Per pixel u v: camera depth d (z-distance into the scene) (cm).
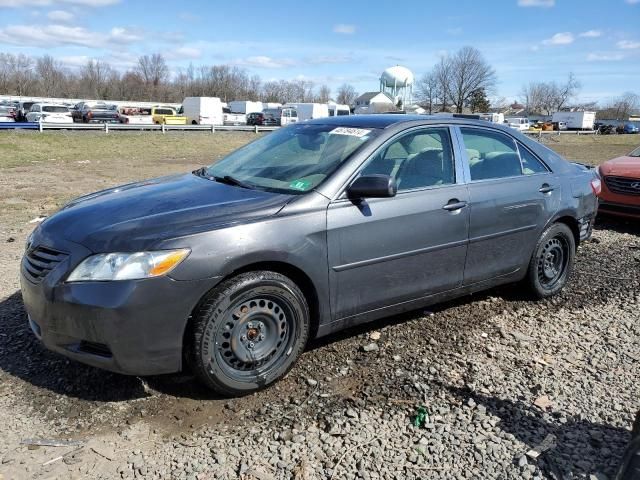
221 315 303
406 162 385
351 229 344
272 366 329
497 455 275
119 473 258
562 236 490
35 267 313
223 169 420
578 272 577
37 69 8912
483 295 496
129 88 9206
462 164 414
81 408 307
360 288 358
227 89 9775
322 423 298
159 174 1541
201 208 324
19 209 895
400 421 302
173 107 5950
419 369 357
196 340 299
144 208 331
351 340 396
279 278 320
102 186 1239
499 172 441
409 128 396
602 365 373
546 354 386
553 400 326
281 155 404
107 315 281
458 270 409
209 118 4972
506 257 442
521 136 474
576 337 416
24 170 1542
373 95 8131
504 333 415
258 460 268
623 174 795
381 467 265
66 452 271
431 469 265
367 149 368
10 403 310
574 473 263
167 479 254
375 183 337
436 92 8100
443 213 389
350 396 324
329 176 351
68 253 300
